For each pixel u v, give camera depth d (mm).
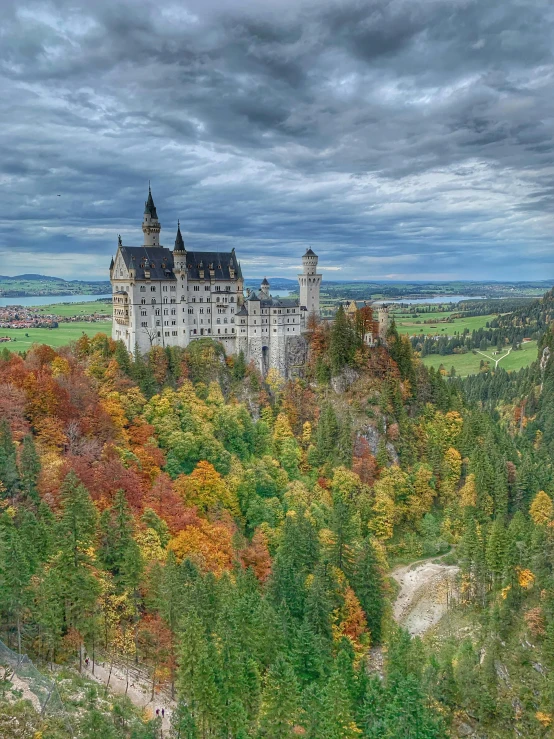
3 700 58562
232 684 70750
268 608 86062
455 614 119875
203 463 142875
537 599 97125
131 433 147000
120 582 87438
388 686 76938
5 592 70250
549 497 163375
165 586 82062
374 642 109562
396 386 196000
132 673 78000
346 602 106562
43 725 57000
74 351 178750
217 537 117625
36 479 104250
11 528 85938
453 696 86000
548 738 77375
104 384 158875
